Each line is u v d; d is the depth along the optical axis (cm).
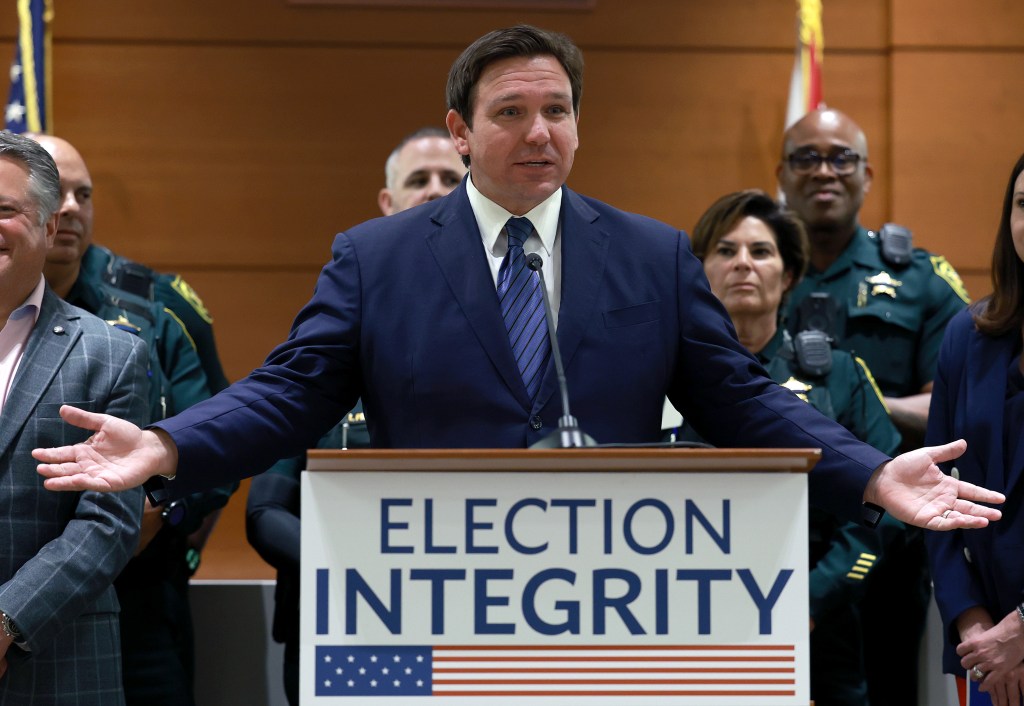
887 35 521
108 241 509
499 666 171
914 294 391
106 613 264
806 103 493
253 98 515
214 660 361
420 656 171
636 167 516
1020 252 269
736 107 519
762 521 173
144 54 513
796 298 395
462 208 225
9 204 261
